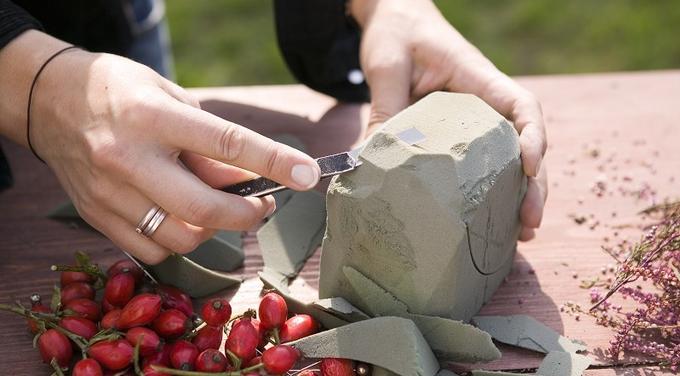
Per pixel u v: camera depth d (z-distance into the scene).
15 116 0.63
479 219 0.59
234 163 0.58
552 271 0.66
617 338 0.60
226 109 0.82
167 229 0.60
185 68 1.51
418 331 0.58
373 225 0.58
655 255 0.62
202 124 0.58
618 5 1.64
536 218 0.65
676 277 0.61
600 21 1.60
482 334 0.58
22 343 0.61
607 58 1.52
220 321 0.59
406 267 0.59
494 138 0.60
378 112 0.70
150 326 0.60
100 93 0.59
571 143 0.78
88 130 0.59
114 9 0.89
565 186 0.73
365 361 0.58
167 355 0.58
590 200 0.72
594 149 0.77
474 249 0.59
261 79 1.50
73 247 0.69
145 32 0.94
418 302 0.60
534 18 1.61
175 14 1.64
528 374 0.58
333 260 0.62
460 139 0.58
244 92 0.85
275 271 0.66
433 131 0.59
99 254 0.68
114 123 0.58
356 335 0.58
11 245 0.69
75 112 0.60
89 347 0.58
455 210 0.57
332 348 0.59
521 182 0.63
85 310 0.60
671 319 0.61
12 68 0.62
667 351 0.60
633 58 1.52
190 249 0.61
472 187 0.58
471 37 1.58
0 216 0.71
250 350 0.58
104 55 0.62
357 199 0.58
